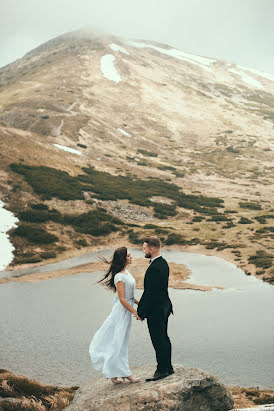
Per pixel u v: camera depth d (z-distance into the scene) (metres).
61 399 11.91
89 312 32.41
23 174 78.44
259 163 117.38
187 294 37.00
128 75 176.12
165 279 6.39
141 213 75.31
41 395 12.84
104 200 77.06
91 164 97.50
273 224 67.19
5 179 75.00
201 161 116.00
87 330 27.78
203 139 135.25
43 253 56.50
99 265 51.31
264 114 164.12
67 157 96.50
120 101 150.50
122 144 117.81
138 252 56.91
